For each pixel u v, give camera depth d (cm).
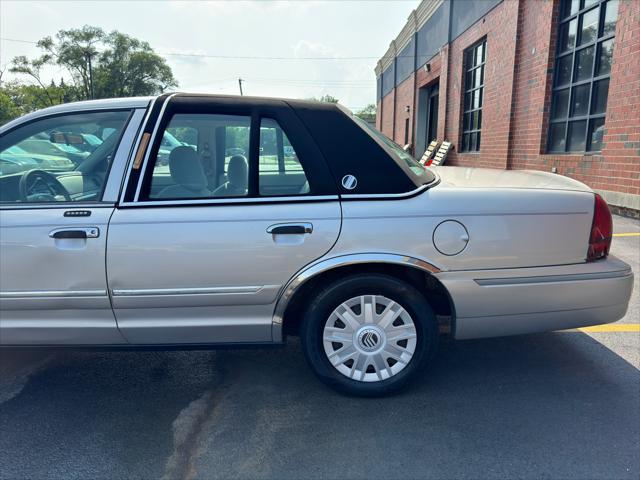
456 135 1594
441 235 273
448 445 251
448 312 304
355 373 294
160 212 271
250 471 235
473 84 1476
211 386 317
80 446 255
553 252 281
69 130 291
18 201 284
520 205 279
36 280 274
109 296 274
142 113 283
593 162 843
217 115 283
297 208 271
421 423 270
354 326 288
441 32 1764
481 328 287
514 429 263
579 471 230
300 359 354
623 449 245
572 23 923
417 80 2205
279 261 272
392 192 276
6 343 288
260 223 269
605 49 823
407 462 239
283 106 285
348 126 286
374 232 271
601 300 287
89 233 268
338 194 274
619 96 767
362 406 289
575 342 371
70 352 370
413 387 309
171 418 281
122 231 268
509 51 1148
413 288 282
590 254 287
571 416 274
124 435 264
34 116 292
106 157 286
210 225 269
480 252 276
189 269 271
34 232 270
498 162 1231
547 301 284
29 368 344
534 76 1041
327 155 278
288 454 246
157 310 278
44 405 296
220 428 270
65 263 271
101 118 287
